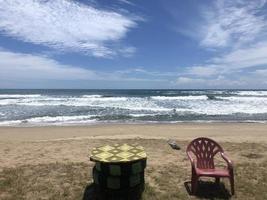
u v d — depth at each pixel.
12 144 11.41
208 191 6.19
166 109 29.62
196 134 15.03
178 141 12.15
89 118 22.31
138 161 5.54
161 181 6.71
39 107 31.62
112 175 5.38
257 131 16.19
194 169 6.09
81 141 11.99
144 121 20.97
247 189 6.25
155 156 9.27
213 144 6.73
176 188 6.32
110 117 22.94
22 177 6.91
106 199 5.56
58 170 7.47
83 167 7.77
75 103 37.75
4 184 6.43
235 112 27.17
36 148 10.52
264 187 6.36
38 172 7.30
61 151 10.02
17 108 30.34
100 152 5.81
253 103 39.12
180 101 43.12
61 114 25.03
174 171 7.49
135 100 44.88
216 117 23.55
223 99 48.81
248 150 10.22
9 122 20.05
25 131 15.98
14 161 8.62
